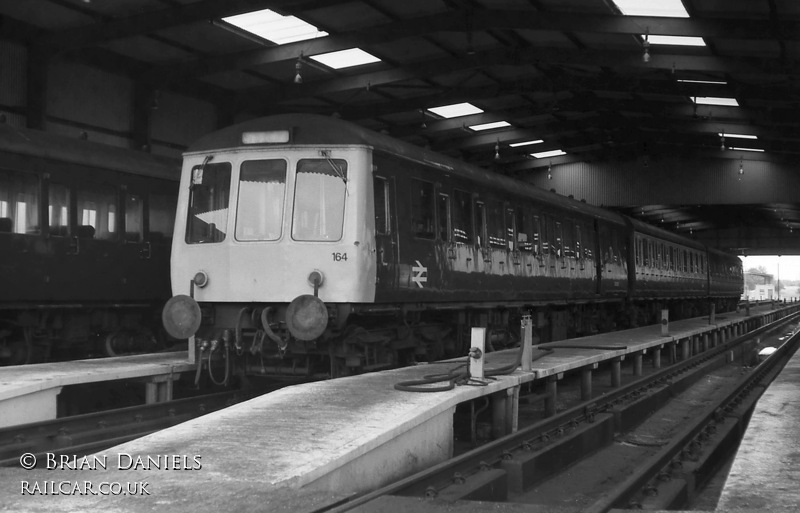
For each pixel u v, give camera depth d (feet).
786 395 37.76
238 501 16.92
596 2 57.98
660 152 114.11
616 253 76.95
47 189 44.70
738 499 19.84
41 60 60.13
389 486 20.31
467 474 25.20
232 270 36.42
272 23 62.28
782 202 111.96
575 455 33.60
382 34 63.21
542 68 78.38
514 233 52.60
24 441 27.35
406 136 99.50
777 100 74.08
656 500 25.16
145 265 51.44
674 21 59.31
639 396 47.03
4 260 42.09
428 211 41.42
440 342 45.29
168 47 65.98
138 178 51.21
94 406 36.55
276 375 37.73
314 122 36.27
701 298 122.93
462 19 61.52
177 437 22.12
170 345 56.54
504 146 108.37
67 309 47.50
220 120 78.84
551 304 60.49
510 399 32.22
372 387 29.55
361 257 35.12
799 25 57.00
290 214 35.78
